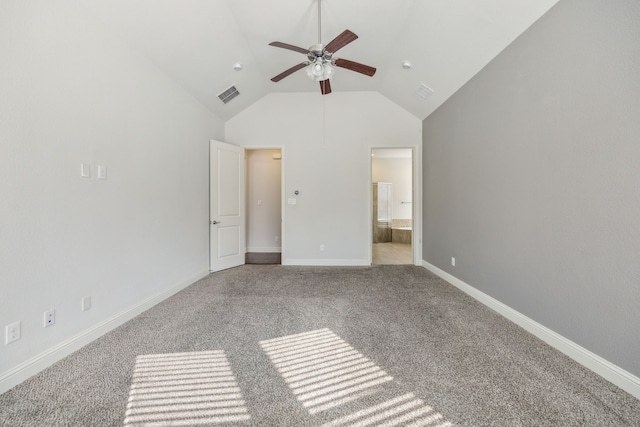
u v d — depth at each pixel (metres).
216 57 3.23
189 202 3.54
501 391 1.50
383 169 8.14
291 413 1.36
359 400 1.45
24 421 1.29
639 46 1.39
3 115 1.50
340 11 2.75
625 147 1.47
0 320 1.48
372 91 4.65
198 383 1.58
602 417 1.31
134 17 2.29
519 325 2.31
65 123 1.86
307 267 4.57
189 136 3.54
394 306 2.79
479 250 2.91
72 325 1.92
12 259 1.55
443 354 1.88
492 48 2.54
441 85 3.49
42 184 1.71
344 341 2.07
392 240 8.04
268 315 2.57
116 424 1.28
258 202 6.27
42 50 1.70
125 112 2.43
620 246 1.50
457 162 3.38
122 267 2.40
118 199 2.35
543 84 2.02
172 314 2.59
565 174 1.84
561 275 1.88
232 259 4.52
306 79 4.21
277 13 2.78
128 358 1.83
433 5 2.52
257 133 4.74
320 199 4.74
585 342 1.71
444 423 1.29
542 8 1.98
